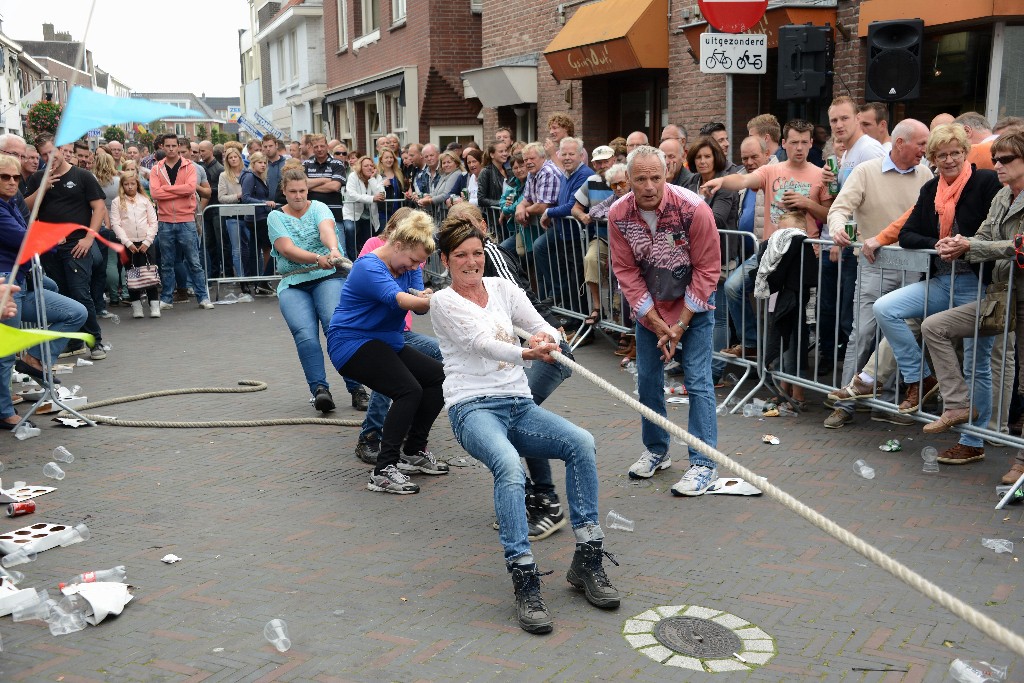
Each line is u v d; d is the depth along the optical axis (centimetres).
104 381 801
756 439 594
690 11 1182
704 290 489
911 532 439
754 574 400
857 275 599
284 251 665
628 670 325
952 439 583
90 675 322
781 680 317
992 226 500
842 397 603
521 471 367
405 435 525
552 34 1548
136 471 554
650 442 530
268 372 829
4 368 629
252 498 505
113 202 1098
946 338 528
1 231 639
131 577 402
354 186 1281
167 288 1210
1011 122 631
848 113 666
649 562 414
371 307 515
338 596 383
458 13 2006
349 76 2677
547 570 410
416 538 447
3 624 361
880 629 350
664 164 479
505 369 394
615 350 861
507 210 999
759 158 736
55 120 1705
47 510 487
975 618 240
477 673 323
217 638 348
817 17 997
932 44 959
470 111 2045
